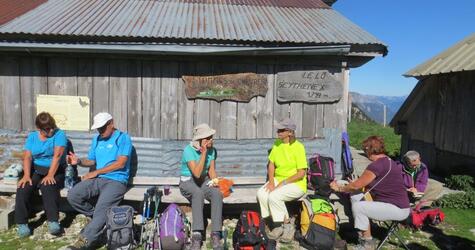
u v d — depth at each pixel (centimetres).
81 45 488
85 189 461
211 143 478
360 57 552
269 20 605
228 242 463
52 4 624
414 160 505
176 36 494
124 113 545
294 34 536
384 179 429
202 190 470
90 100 541
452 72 777
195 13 620
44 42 490
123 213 424
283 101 551
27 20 531
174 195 506
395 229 466
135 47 493
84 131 546
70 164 515
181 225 426
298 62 545
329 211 446
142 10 617
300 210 497
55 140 485
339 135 566
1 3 654
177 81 543
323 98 554
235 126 553
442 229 522
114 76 539
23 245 441
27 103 539
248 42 504
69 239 461
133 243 432
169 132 550
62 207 535
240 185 551
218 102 549
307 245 444
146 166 554
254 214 433
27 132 543
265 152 561
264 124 556
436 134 937
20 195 459
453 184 755
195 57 534
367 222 434
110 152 481
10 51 512
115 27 521
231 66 542
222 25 563
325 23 601
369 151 445
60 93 539
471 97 802
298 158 481
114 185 469
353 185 438
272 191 472
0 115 539
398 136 1591
